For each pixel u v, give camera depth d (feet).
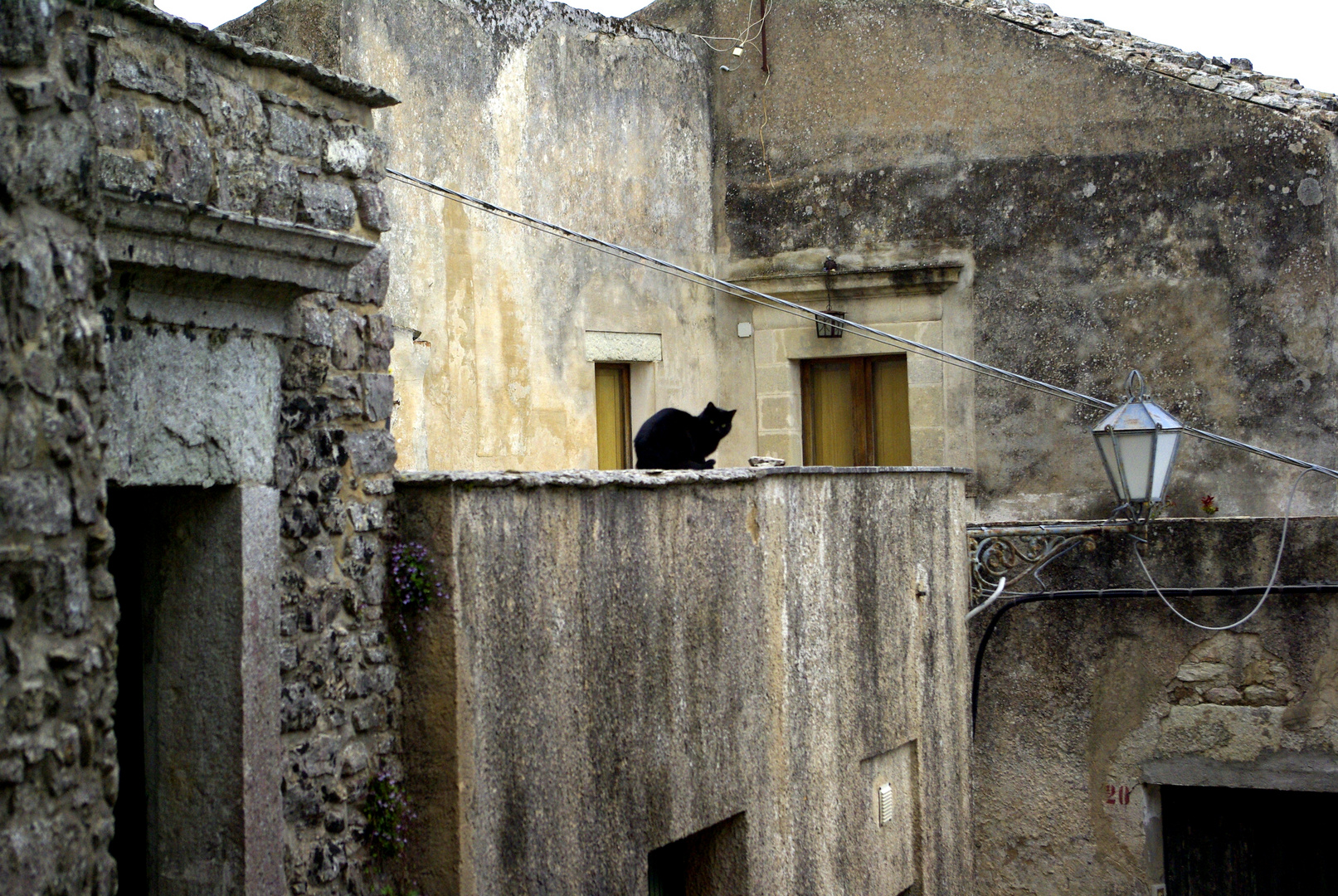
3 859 10.97
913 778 35.58
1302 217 42.34
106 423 13.75
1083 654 40.98
